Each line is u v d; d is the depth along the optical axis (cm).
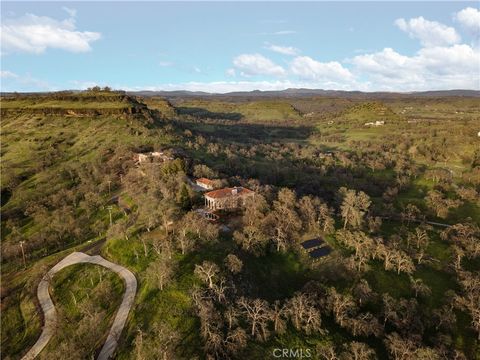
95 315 7100
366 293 8550
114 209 13562
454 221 15488
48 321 7794
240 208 12025
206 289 7525
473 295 8962
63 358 6019
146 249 9362
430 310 8681
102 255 9831
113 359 6328
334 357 6462
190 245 8838
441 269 10644
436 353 6869
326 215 12181
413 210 15812
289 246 10325
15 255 11681
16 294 9112
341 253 10275
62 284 8894
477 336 8250
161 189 12044
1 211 15000
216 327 6569
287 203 12250
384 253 10088
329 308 8044
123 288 8194
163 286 7738
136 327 6825
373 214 15700
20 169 18600
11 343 7575
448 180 19875
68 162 19288
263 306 7106
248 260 9219
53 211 14650
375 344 7531
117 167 17650
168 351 5962
